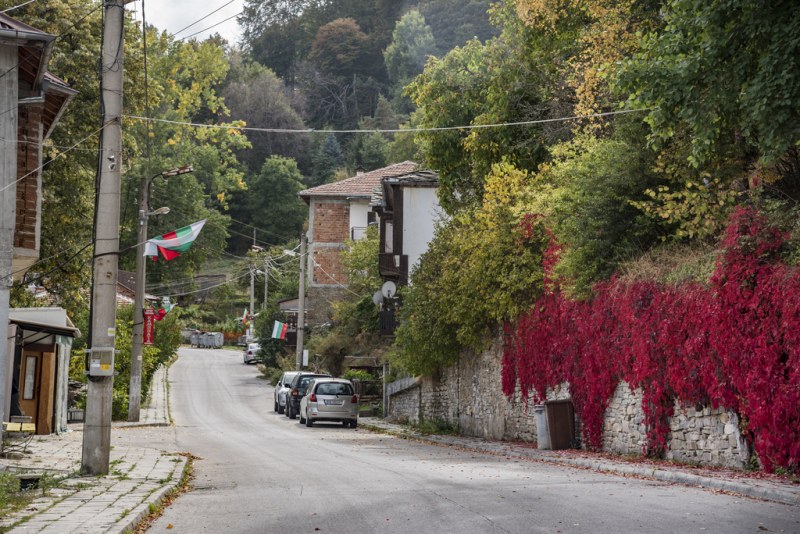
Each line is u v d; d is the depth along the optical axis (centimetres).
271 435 2877
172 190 7731
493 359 2647
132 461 1705
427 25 11762
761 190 1580
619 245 1978
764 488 1181
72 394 3597
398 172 6575
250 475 1520
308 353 5225
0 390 1619
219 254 8512
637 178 1962
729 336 1457
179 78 5678
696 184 1722
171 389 5403
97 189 1439
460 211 3130
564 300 2119
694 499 1130
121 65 1452
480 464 1753
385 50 12288
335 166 11325
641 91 1406
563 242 2080
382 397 4394
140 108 2994
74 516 967
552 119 2617
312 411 3422
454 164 3222
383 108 11238
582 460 1756
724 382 1483
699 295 1558
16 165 1630
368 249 5009
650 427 1741
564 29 2633
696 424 1599
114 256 1432
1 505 1034
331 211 6319
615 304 1862
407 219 3794
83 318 4109
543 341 2255
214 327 9462
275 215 10519
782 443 1336
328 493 1220
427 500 1118
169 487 1264
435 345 2917
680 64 1336
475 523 923
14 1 2600
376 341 4953
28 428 1891
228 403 4766
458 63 3291
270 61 13700
